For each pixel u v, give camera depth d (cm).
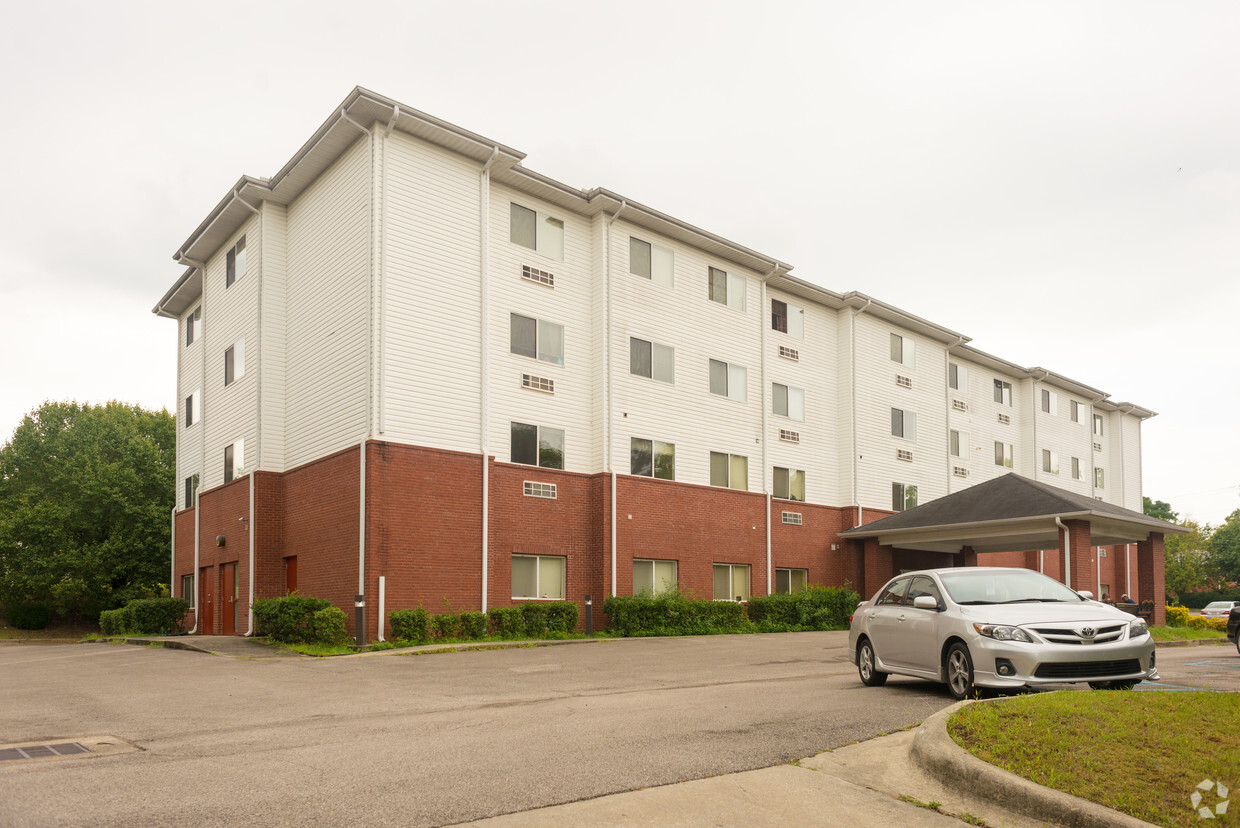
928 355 3909
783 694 1112
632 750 748
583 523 2567
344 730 874
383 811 566
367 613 2041
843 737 802
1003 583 1109
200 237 2853
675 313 2872
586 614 2341
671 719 909
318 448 2339
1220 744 648
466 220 2361
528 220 2564
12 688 1289
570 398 2602
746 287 3147
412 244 2241
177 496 3259
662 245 2869
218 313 2897
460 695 1168
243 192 2570
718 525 2906
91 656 1958
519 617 2212
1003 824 548
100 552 4050
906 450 3694
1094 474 5072
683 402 2856
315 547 2302
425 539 2158
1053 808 539
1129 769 592
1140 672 969
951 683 1033
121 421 4522
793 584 3188
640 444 2705
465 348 2312
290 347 2548
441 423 2234
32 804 579
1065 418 4834
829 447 3428
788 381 3294
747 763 700
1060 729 695
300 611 2044
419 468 2172
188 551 3078
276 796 602
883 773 667
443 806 579
